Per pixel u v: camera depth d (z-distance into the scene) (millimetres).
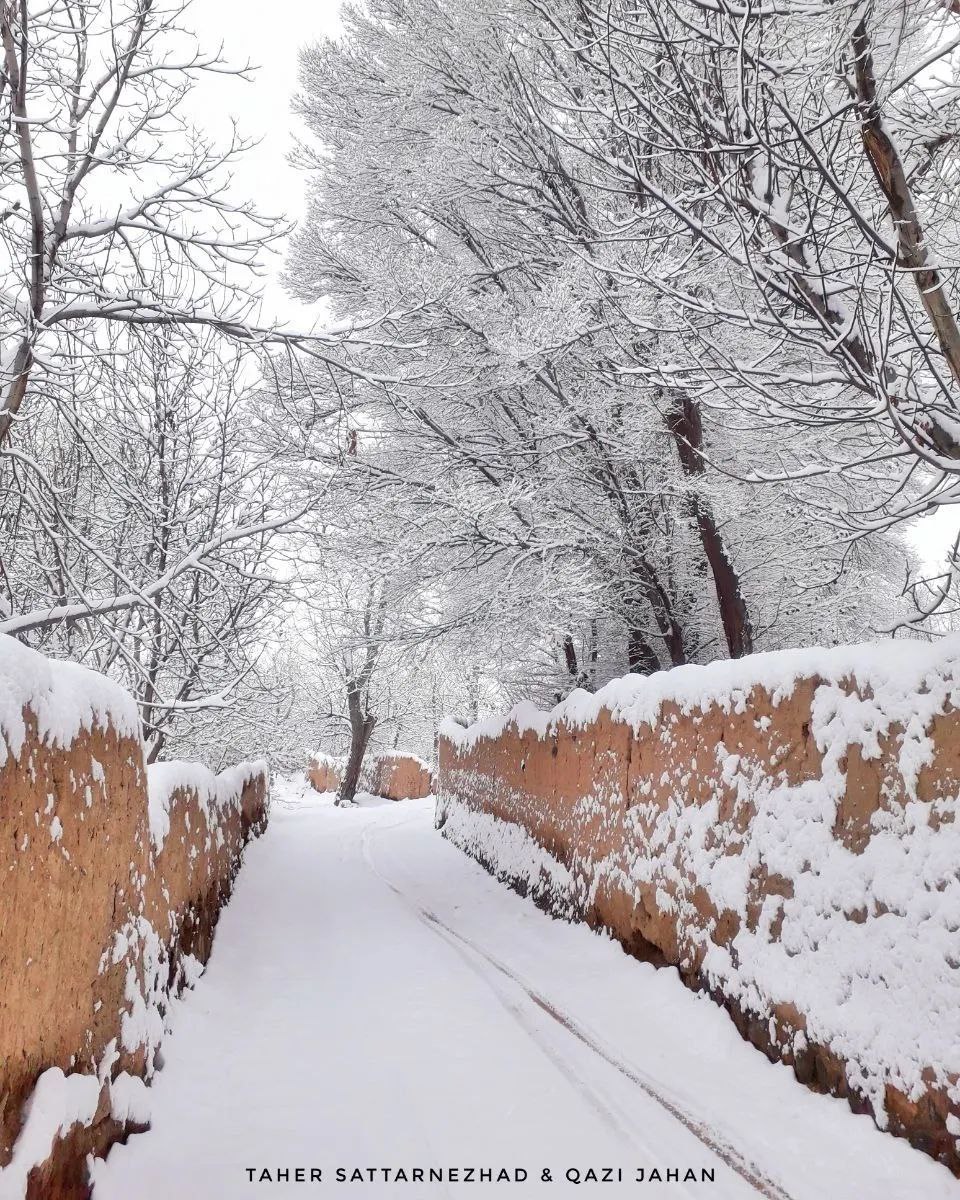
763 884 4414
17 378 5410
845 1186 3076
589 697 7586
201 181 5730
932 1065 3166
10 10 4469
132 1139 3490
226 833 8664
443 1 8367
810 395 5836
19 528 7574
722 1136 3539
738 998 4480
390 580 10414
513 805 10125
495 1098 4020
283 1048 4723
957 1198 2895
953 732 3297
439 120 9562
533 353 7684
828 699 4039
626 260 7105
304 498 8727
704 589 10242
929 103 4703
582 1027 4949
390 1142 3611
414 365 8695
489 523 9227
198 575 9062
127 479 8273
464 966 6441
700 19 5082
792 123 4066
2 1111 2312
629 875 6109
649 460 9141
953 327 4258
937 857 3299
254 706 12531
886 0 4176
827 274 4535
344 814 20297
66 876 2879
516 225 9602
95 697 3367
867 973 3580
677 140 4965
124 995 3658
